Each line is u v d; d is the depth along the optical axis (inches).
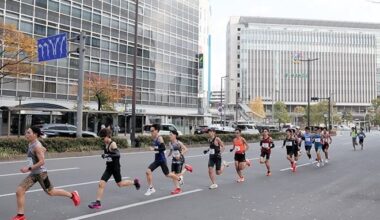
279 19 5590.6
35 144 280.4
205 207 335.6
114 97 1855.3
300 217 305.4
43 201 345.7
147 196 380.5
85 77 1813.5
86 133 1149.7
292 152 619.8
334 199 383.2
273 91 5457.7
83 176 514.6
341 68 5600.4
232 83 5516.7
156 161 394.0
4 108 1360.7
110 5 2101.4
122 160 757.3
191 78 2748.5
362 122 5187.0
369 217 309.9
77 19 1904.5
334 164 738.2
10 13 1601.9
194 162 731.4
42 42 992.2
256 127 2209.6
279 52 5511.8
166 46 2522.1
